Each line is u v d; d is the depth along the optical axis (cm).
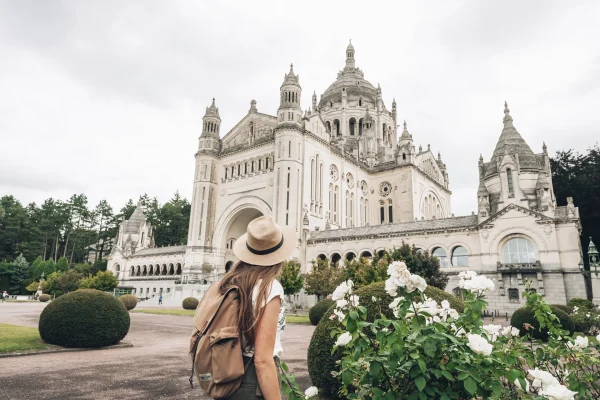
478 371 454
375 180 7738
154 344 2034
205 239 6875
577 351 648
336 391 963
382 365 495
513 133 4828
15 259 9744
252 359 348
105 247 13000
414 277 494
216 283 392
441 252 4706
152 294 7675
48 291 7388
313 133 6359
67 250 12125
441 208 8619
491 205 4603
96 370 1364
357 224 7112
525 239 4144
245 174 6862
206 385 339
